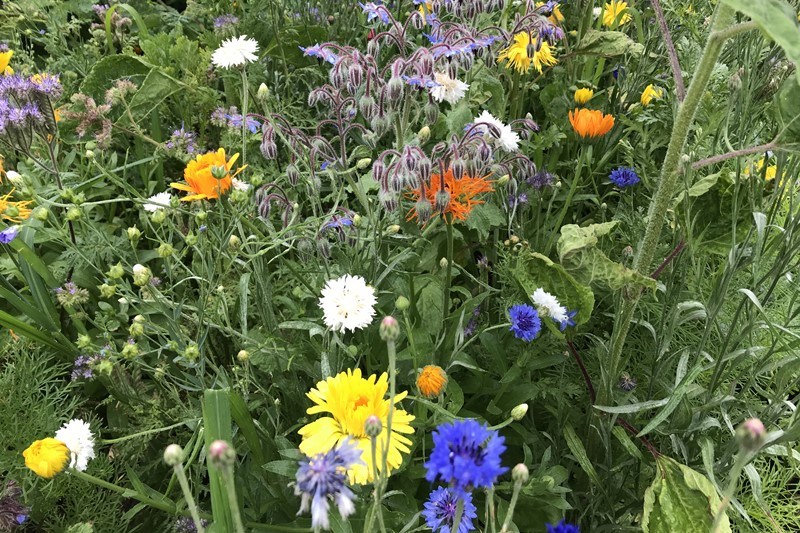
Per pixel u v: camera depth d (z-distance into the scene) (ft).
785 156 1.60
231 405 1.57
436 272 2.29
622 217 2.50
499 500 1.74
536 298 1.73
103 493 1.87
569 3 3.47
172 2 4.34
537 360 1.93
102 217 2.69
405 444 1.72
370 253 2.09
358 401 1.42
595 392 2.10
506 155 2.25
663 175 1.51
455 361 1.86
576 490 2.04
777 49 1.99
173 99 3.16
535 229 2.66
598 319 2.32
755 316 1.80
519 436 1.98
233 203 1.92
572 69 3.18
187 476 1.96
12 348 2.08
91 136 2.82
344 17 3.34
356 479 1.34
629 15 3.29
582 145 2.38
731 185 1.72
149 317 2.18
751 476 1.60
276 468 1.56
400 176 1.72
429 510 1.38
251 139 2.69
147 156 2.89
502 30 2.42
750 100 1.93
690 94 1.38
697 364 1.65
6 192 2.33
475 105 2.82
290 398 1.96
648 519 1.63
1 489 1.76
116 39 3.41
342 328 1.64
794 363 1.68
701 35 2.44
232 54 2.02
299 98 3.16
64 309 2.28
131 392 2.00
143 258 2.38
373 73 1.97
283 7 3.30
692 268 2.04
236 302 2.22
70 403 2.00
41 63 3.71
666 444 1.94
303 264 2.15
